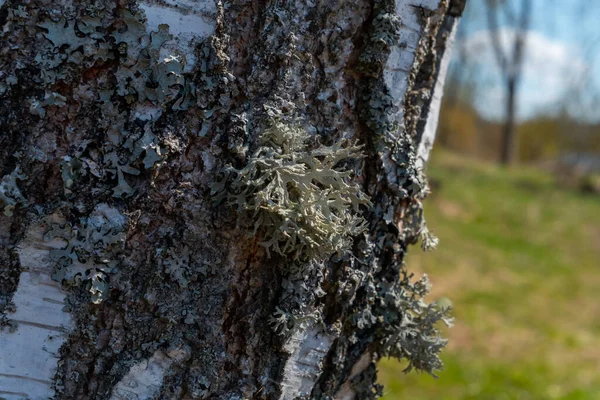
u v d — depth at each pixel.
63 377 0.64
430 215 4.45
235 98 0.64
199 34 0.63
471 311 2.73
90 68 0.62
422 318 0.72
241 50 0.64
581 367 2.21
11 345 0.64
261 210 0.64
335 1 0.65
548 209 5.11
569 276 3.61
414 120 0.70
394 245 0.70
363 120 0.67
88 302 0.64
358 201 0.65
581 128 8.46
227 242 0.65
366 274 0.69
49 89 0.62
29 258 0.63
